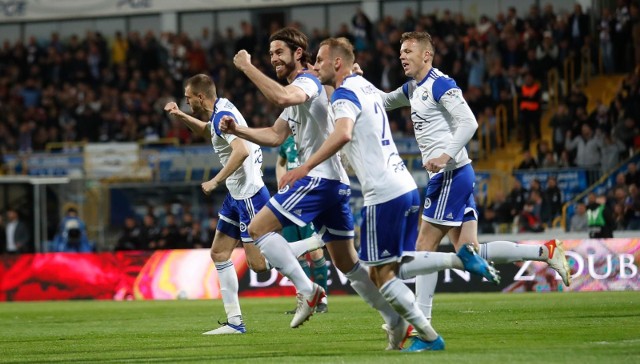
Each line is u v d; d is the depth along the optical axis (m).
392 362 12.92
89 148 51.16
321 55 14.60
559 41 50.38
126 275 39.41
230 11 61.78
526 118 47.88
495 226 42.31
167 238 43.97
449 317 22.28
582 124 45.62
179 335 19.92
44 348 17.62
